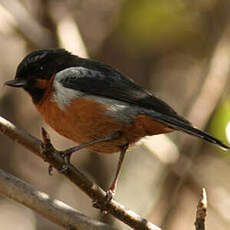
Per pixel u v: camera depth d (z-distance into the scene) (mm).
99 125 8625
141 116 8453
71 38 12367
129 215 7719
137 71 14656
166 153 11594
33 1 13094
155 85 14875
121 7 13477
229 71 11695
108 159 14031
